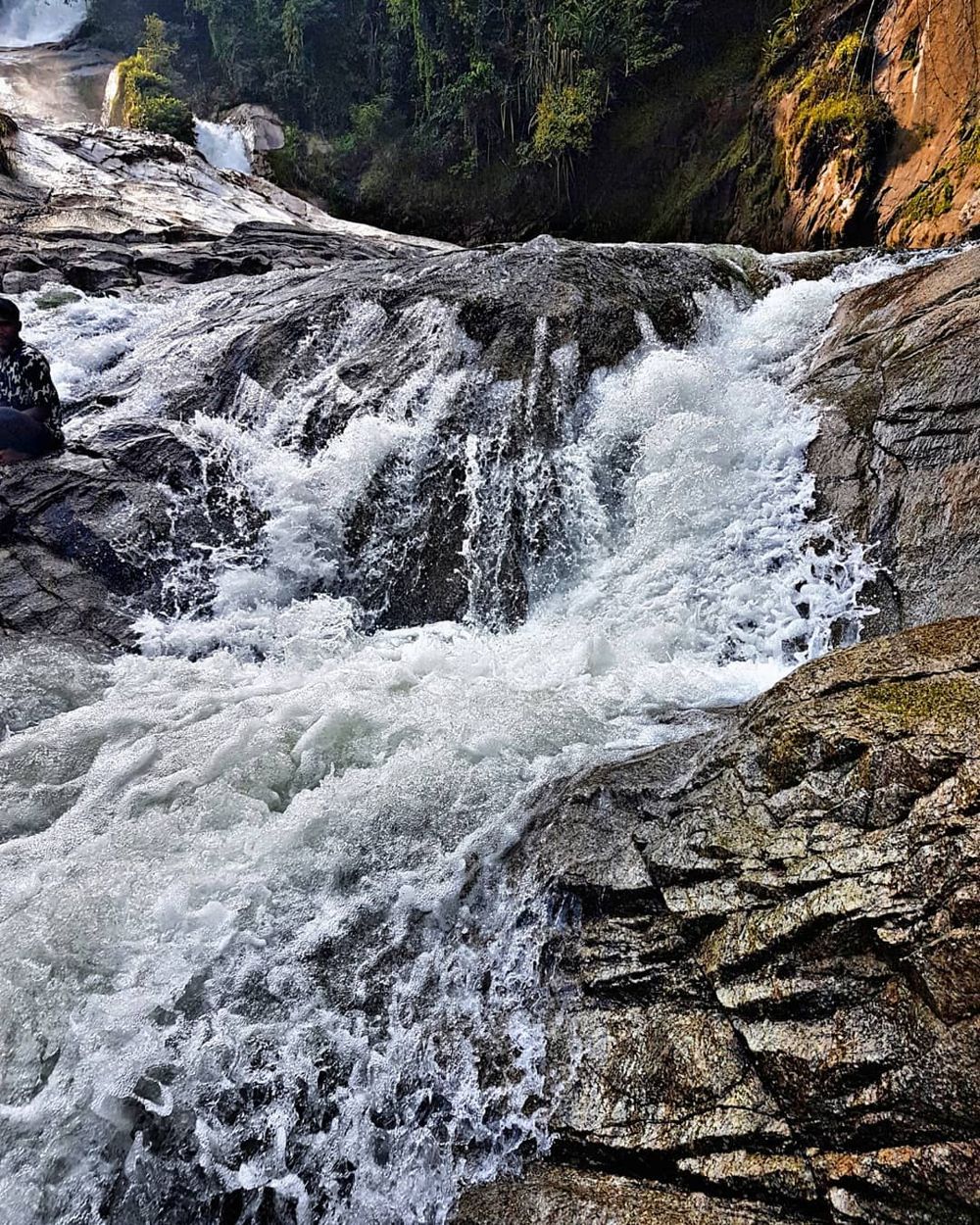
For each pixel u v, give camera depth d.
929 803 1.94
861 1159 1.69
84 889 2.79
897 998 1.79
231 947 2.62
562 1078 2.15
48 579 5.12
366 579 5.51
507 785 3.06
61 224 13.02
